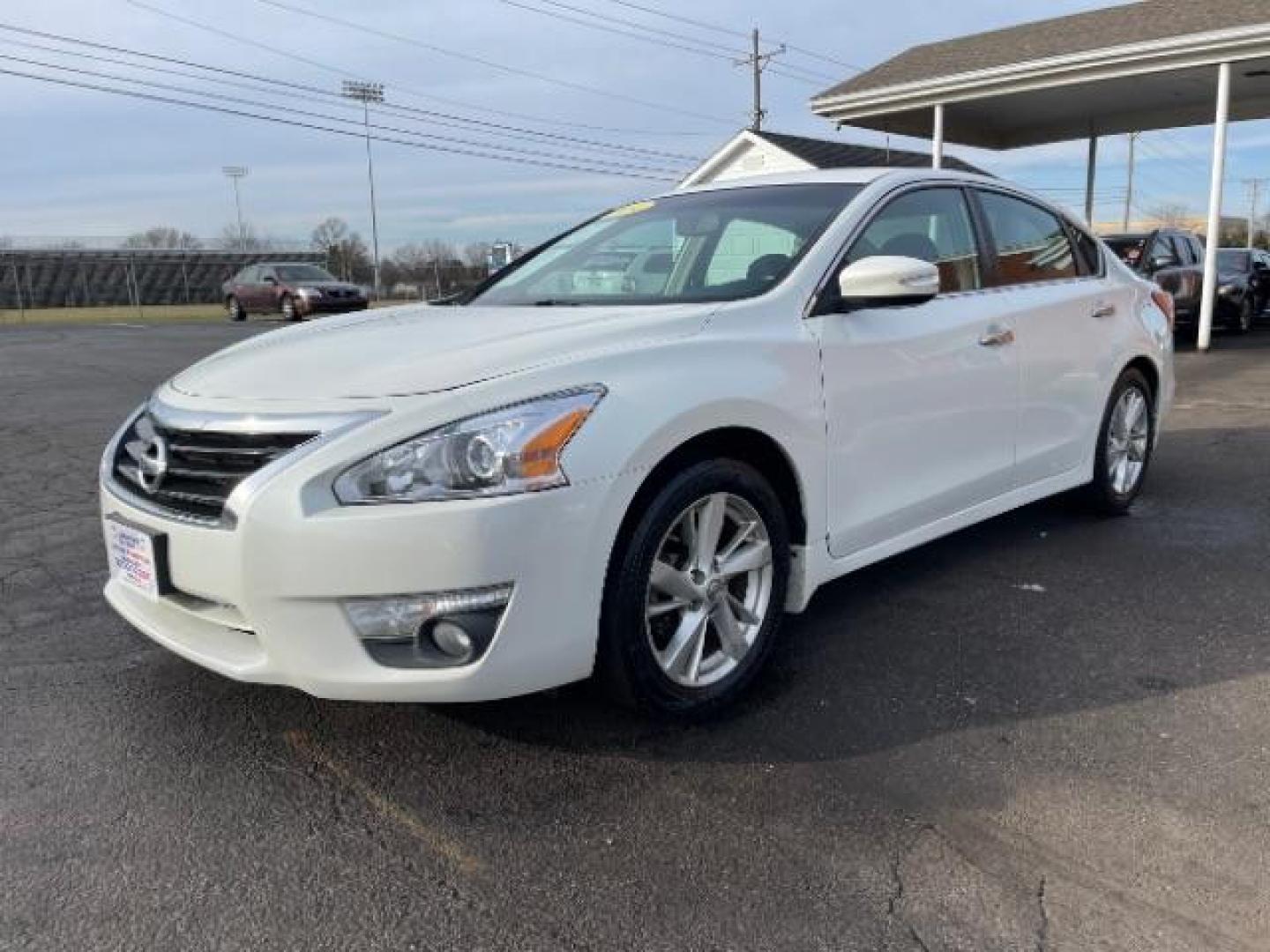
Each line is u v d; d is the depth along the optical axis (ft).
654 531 9.29
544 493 8.39
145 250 145.59
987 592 13.78
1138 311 17.04
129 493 9.71
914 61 57.57
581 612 8.77
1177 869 7.71
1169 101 56.39
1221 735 9.75
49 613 13.37
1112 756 9.39
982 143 68.74
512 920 7.27
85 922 7.28
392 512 8.10
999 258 14.17
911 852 7.97
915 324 12.17
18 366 48.26
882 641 12.16
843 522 11.41
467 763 9.40
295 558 8.16
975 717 10.21
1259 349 46.65
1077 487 16.19
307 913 7.37
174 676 11.28
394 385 8.73
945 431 12.69
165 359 51.96
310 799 8.85
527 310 11.57
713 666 10.35
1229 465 21.76
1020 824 8.32
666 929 7.16
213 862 7.97
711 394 9.59
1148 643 11.98
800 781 9.04
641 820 8.47
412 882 7.70
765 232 12.24
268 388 9.17
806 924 7.18
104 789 9.01
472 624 8.29
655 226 13.64
